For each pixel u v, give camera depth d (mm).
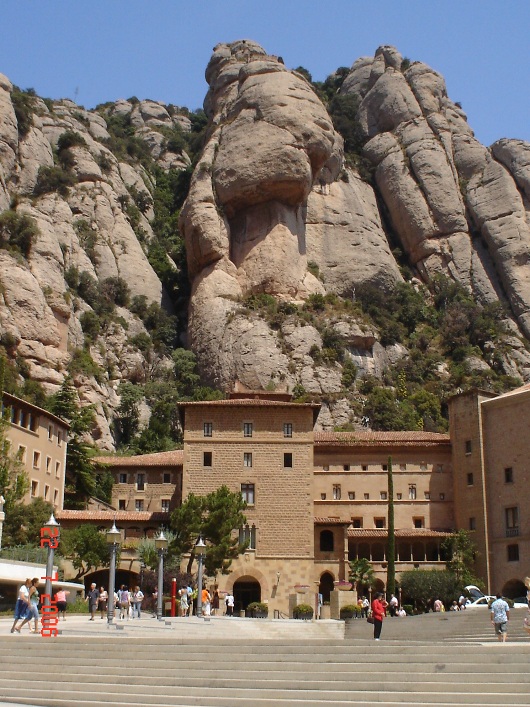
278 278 145500
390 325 153750
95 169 167375
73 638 30094
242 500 68062
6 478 65250
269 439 76188
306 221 165250
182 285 163250
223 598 72062
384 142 186125
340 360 139750
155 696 24484
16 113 159250
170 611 55562
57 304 124812
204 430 76375
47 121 177500
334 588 72875
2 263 120688
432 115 188250
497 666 25469
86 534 68125
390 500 73688
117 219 164375
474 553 79812
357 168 184875
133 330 147125
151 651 28453
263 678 25938
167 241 175625
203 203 149375
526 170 178500
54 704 24312
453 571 78000
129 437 126188
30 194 153500
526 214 174625
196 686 25516
